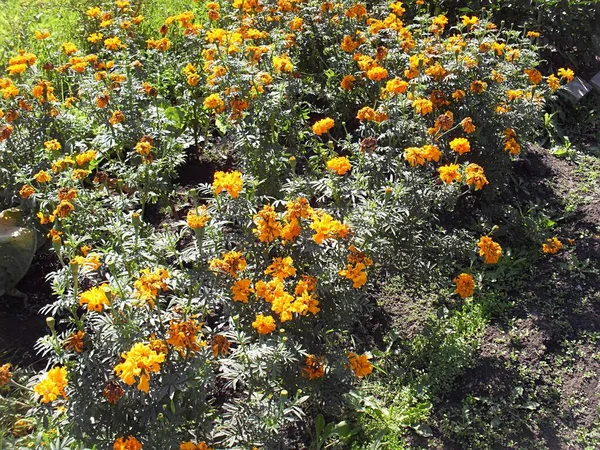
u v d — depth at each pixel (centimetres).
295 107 210
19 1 301
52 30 287
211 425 142
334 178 168
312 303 142
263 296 140
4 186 199
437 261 182
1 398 153
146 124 208
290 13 243
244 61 205
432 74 204
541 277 197
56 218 164
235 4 238
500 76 207
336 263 153
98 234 178
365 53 229
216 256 146
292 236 147
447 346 173
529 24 272
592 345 178
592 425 160
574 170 237
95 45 271
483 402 164
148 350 122
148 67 238
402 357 173
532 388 168
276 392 139
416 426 158
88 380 132
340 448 151
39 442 135
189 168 230
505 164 208
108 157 212
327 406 152
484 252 171
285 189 171
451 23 290
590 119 266
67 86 249
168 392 131
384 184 177
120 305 135
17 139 201
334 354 152
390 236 170
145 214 209
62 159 182
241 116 194
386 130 198
